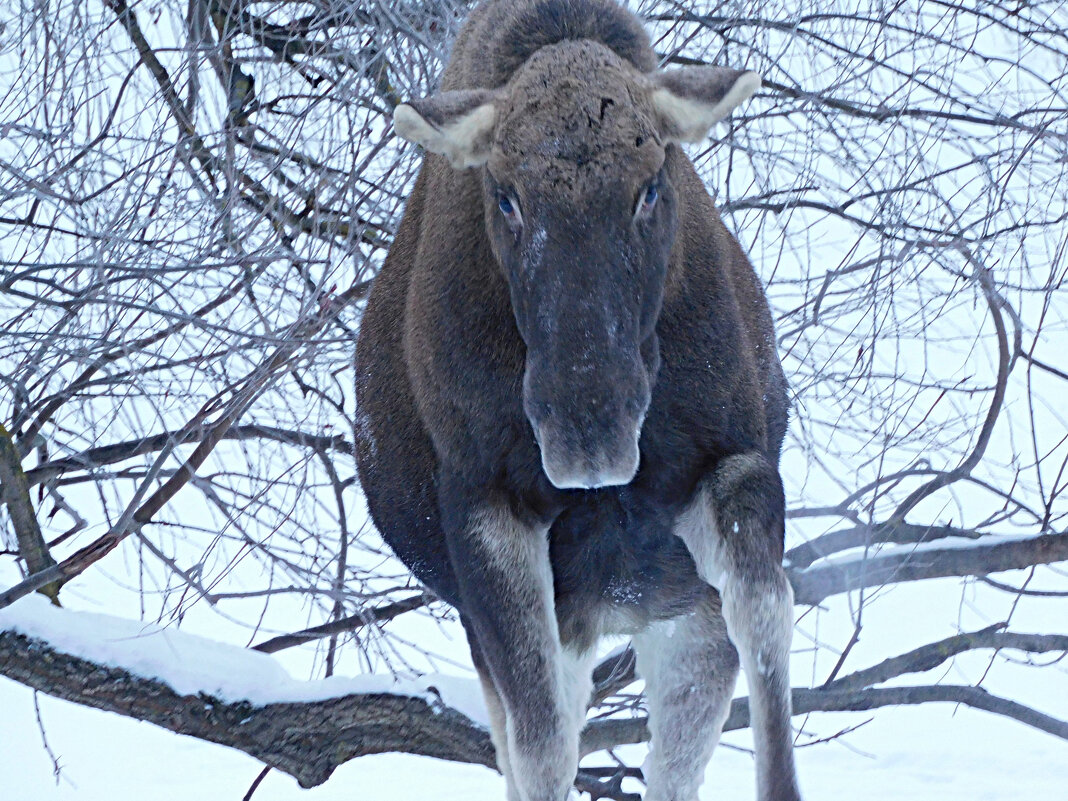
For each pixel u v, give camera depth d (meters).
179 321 14.34
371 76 16.39
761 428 10.94
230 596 13.86
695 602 11.57
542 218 8.83
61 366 15.01
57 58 15.45
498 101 9.34
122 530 13.53
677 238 10.13
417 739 13.05
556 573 11.17
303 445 15.22
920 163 15.40
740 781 21.78
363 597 14.26
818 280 16.78
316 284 14.98
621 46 10.05
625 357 8.76
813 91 16.56
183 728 12.59
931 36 16.41
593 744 14.55
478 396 10.38
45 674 12.38
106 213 14.53
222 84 17.11
